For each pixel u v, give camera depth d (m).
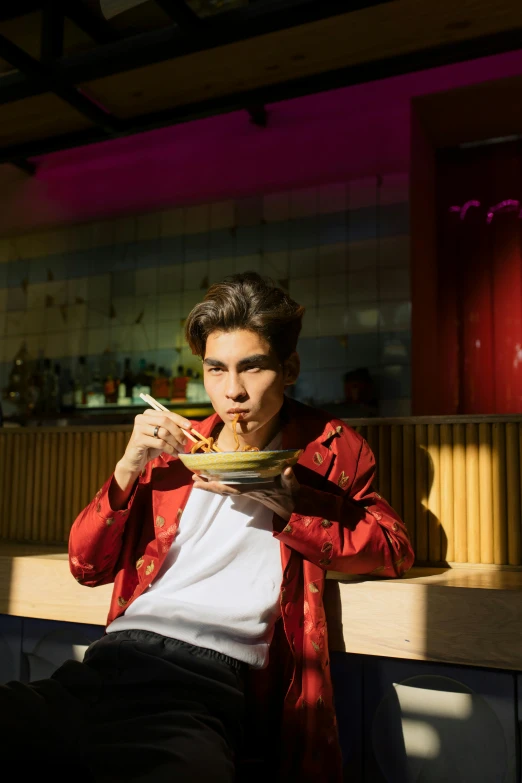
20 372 4.29
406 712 1.12
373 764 1.13
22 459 1.82
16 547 1.69
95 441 1.74
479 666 1.06
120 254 4.21
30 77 2.18
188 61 2.09
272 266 3.78
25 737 0.86
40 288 4.41
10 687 0.93
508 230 3.40
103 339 4.17
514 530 1.36
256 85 2.26
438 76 3.21
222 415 1.05
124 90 2.28
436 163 3.59
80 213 4.19
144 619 1.04
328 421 1.20
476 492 1.40
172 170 3.91
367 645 1.12
